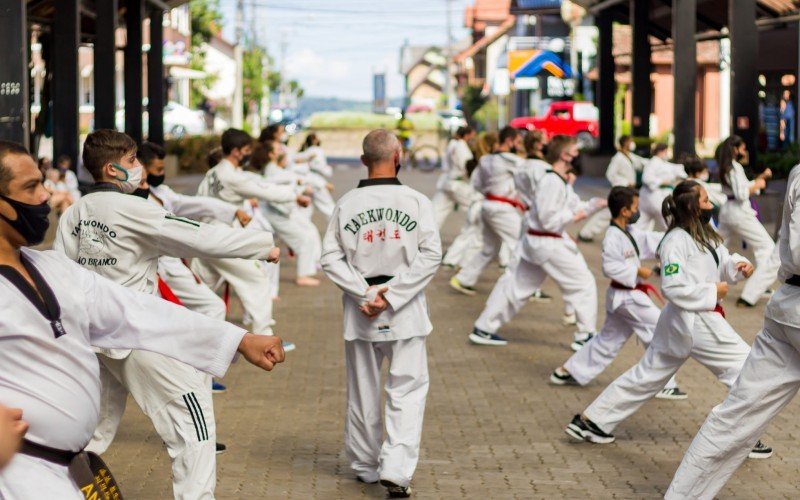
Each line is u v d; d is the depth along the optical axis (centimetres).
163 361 542
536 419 807
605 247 849
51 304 367
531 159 1090
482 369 976
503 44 7188
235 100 5425
